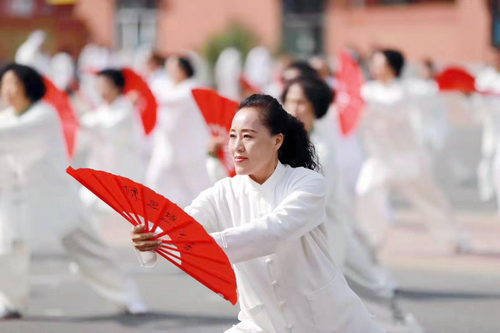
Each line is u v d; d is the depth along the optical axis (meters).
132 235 8.60
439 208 21.58
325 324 9.32
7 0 65.81
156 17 69.50
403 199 30.70
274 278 9.33
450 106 33.25
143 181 25.72
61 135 15.95
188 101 24.20
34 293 18.30
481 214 27.58
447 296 17.94
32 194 15.66
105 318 16.23
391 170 20.36
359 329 9.39
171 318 16.31
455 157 34.66
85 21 68.31
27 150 15.55
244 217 9.45
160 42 69.38
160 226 8.55
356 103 17.36
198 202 9.53
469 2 61.75
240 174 9.25
